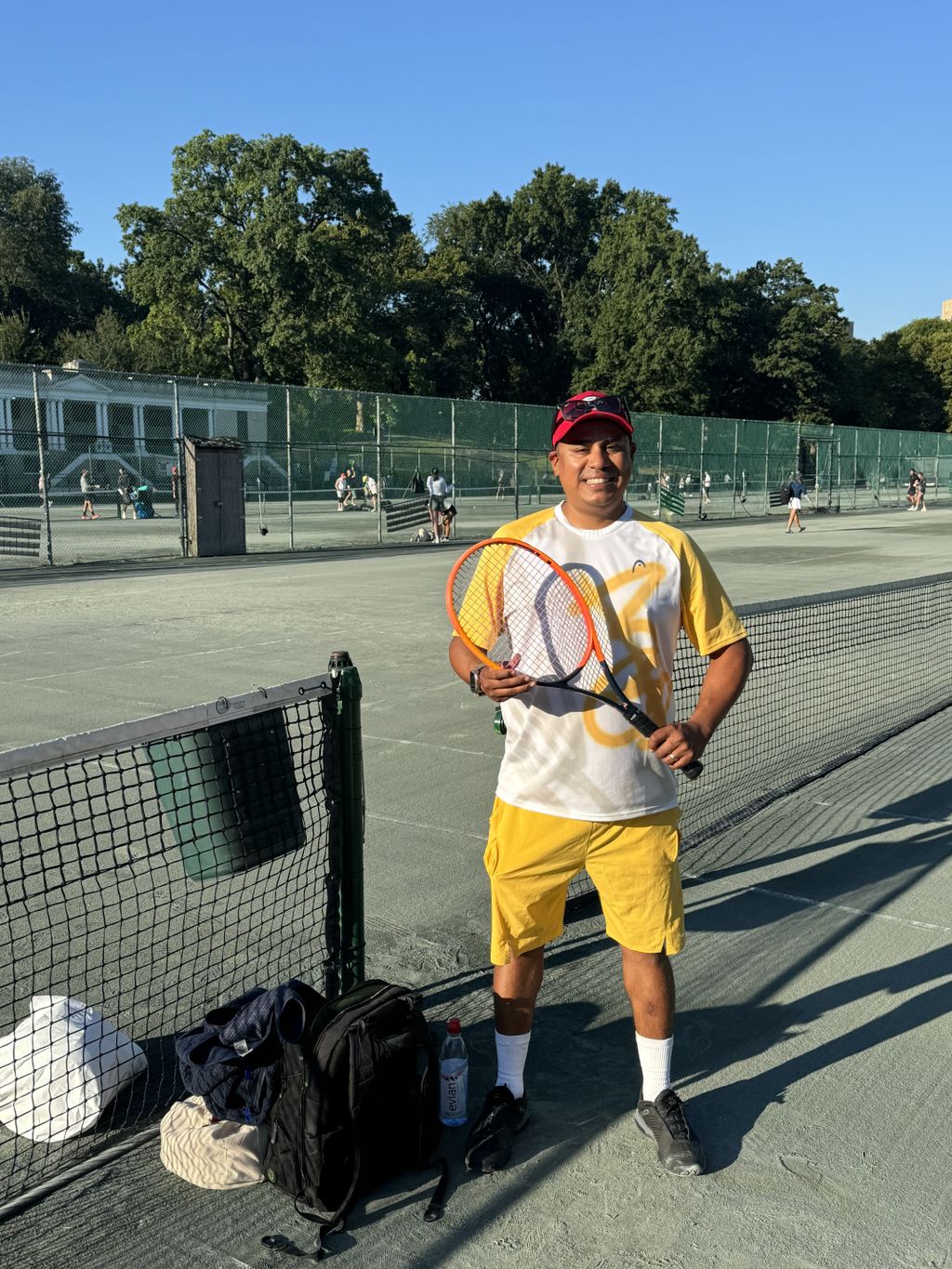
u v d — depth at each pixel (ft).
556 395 235.81
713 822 16.74
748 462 124.06
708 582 8.54
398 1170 8.50
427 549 74.95
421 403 87.20
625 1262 7.56
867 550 71.41
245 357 164.66
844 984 11.84
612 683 8.04
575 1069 10.09
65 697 25.26
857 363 249.55
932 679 27.55
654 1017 8.79
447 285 216.33
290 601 44.24
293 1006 8.36
